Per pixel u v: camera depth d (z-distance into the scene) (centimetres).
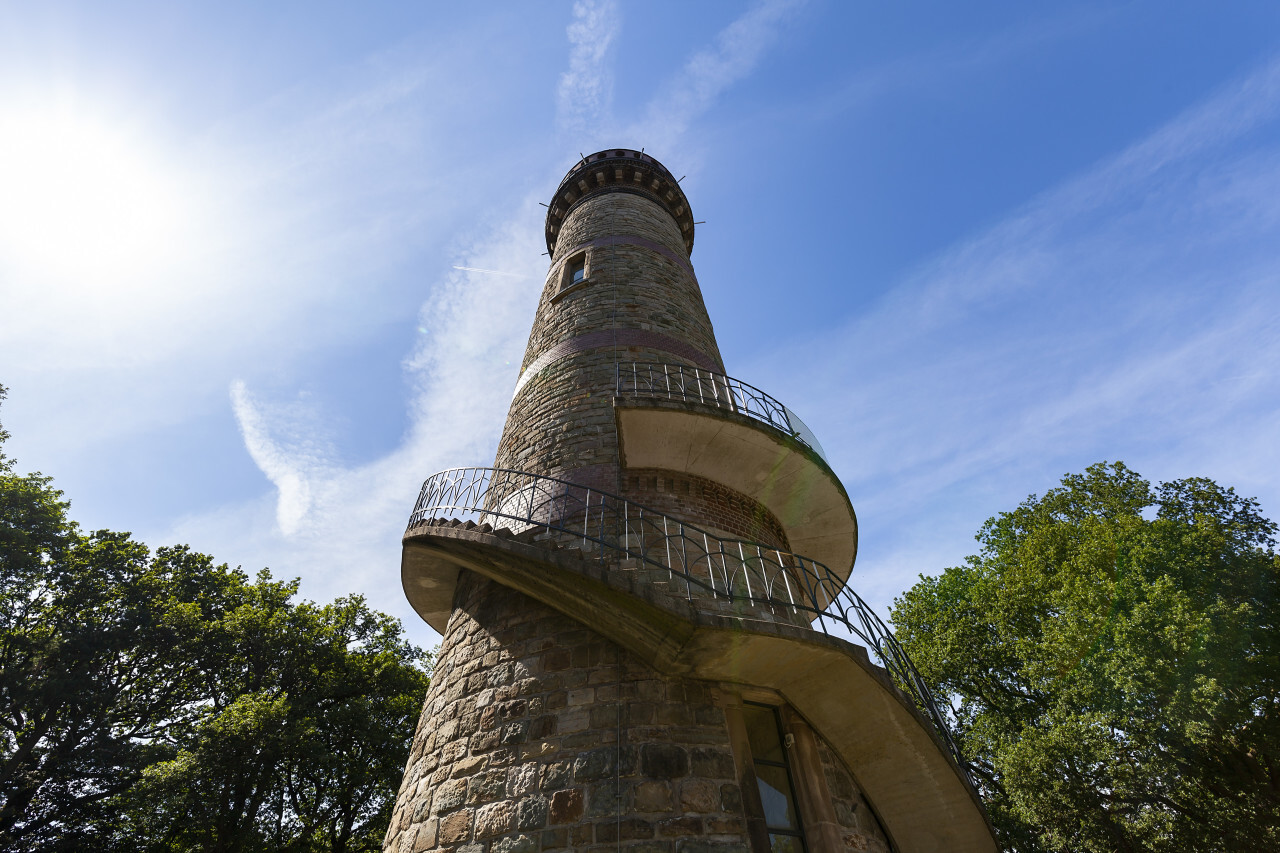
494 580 797
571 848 516
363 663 2091
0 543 1667
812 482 950
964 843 636
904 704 595
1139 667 1204
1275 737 1143
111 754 1590
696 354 1156
